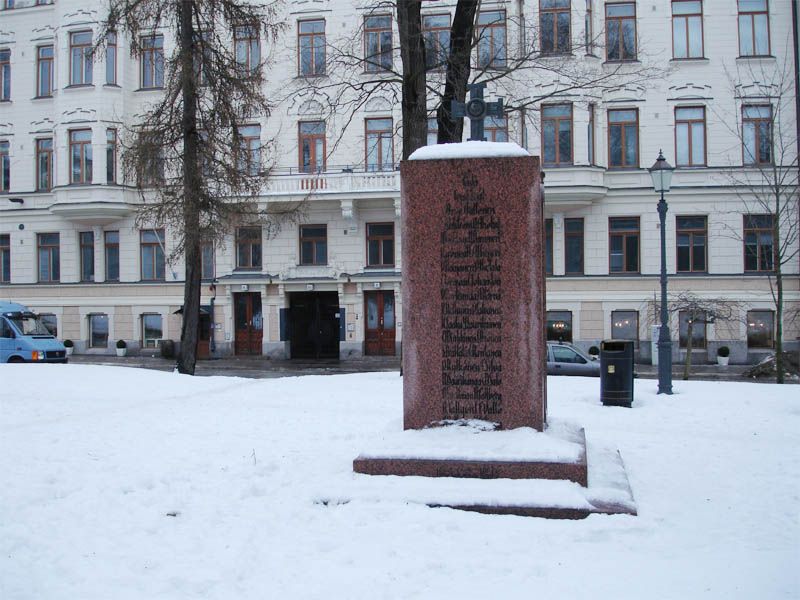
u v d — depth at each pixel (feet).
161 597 14.43
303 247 113.80
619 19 104.37
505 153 23.18
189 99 65.46
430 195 23.39
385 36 103.60
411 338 23.44
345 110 107.55
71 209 115.75
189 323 66.13
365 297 112.57
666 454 27.40
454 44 56.75
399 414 36.14
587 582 14.84
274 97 97.66
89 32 117.19
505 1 91.56
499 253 23.11
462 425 23.12
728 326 101.09
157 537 17.72
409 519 18.52
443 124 56.85
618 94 104.27
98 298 120.16
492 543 17.11
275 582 15.08
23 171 123.03
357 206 110.11
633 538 17.63
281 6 106.22
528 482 20.15
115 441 28.60
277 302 113.70
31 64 122.72
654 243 103.81
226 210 67.41
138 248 119.44
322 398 43.01
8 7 123.44
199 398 43.21
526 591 14.43
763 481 23.24
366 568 15.74
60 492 21.25
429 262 23.38
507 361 23.04
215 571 15.58
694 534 18.02
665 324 47.37
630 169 104.53
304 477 22.35
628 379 41.34
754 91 102.12
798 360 86.17
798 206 96.58
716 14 103.40
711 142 103.24
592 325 104.58
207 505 19.98
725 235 101.76
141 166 67.21
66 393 45.68
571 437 22.98
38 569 15.79
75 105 116.57
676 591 14.28
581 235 106.22
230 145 68.08
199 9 66.69
